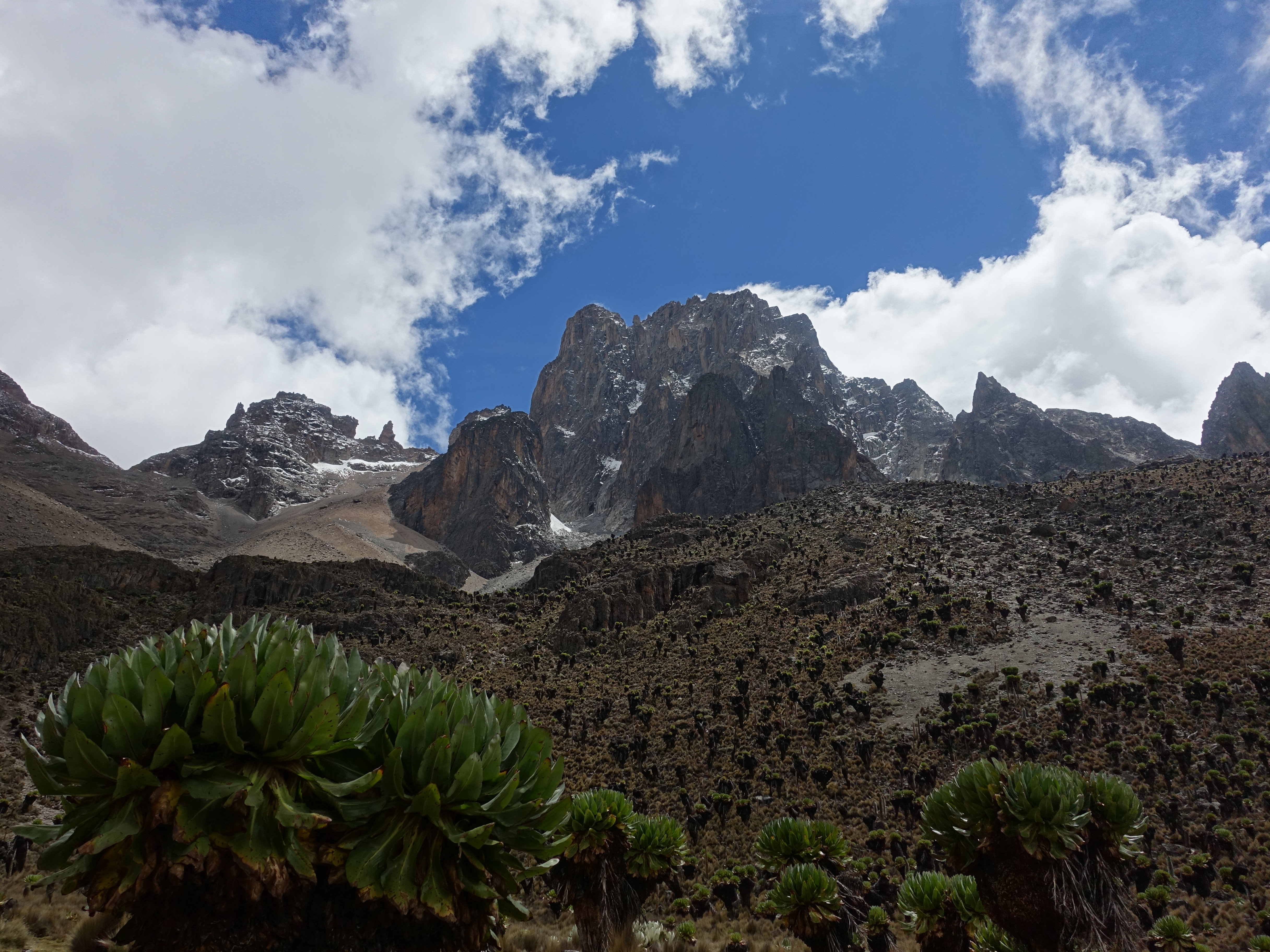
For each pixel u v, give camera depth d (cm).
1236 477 13100
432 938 516
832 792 6031
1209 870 4344
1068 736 6372
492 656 11062
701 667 9344
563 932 2191
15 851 3089
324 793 491
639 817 1485
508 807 544
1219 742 5822
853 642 9212
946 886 1375
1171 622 8412
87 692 468
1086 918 870
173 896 459
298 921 480
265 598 14338
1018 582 10425
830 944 1458
